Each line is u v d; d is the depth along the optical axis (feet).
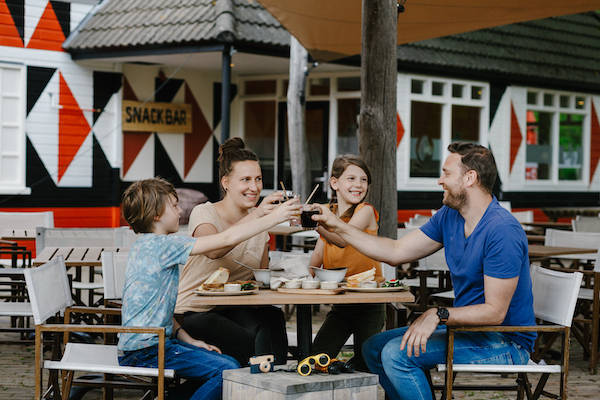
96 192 37.04
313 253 14.25
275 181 41.45
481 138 43.16
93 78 36.65
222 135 31.96
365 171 13.51
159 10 34.53
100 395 15.55
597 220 26.94
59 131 35.91
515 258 10.80
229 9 32.27
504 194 44.14
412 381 11.09
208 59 36.24
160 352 10.53
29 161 35.22
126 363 11.15
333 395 9.71
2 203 34.58
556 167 47.32
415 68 39.14
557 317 11.78
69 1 32.24
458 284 11.64
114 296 14.57
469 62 40.70
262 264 13.52
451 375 10.96
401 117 39.27
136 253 11.21
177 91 39.99
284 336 12.89
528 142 46.03
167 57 35.42
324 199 39.93
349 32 26.48
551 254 19.01
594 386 16.61
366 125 18.13
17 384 16.08
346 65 36.27
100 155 37.09
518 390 12.59
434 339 11.33
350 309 13.60
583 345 19.20
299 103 32.94
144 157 39.19
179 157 40.37
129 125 38.01
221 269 11.61
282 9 23.59
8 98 34.73
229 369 10.69
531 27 45.78
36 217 25.11
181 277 13.05
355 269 13.46
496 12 23.71
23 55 34.78
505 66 42.34
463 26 25.77
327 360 10.18
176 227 11.72
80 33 35.70
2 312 16.29
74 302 19.67
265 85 41.47
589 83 46.60
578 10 23.38
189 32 32.19
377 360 12.05
